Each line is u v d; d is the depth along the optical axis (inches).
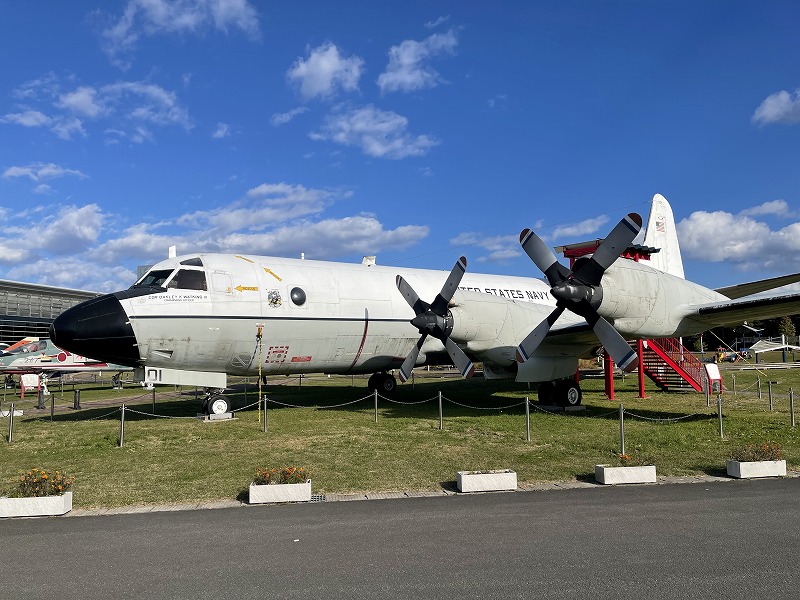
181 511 297.0
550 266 525.7
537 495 317.4
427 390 978.7
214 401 647.8
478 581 196.1
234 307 619.8
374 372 762.8
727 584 189.5
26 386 1011.3
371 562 216.7
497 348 641.0
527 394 900.6
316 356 684.7
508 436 503.2
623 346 506.0
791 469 373.4
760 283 730.2
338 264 734.5
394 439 494.6
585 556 217.9
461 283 813.2
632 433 511.5
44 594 192.5
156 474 380.2
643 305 531.5
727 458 408.5
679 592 183.8
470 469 383.2
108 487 347.9
